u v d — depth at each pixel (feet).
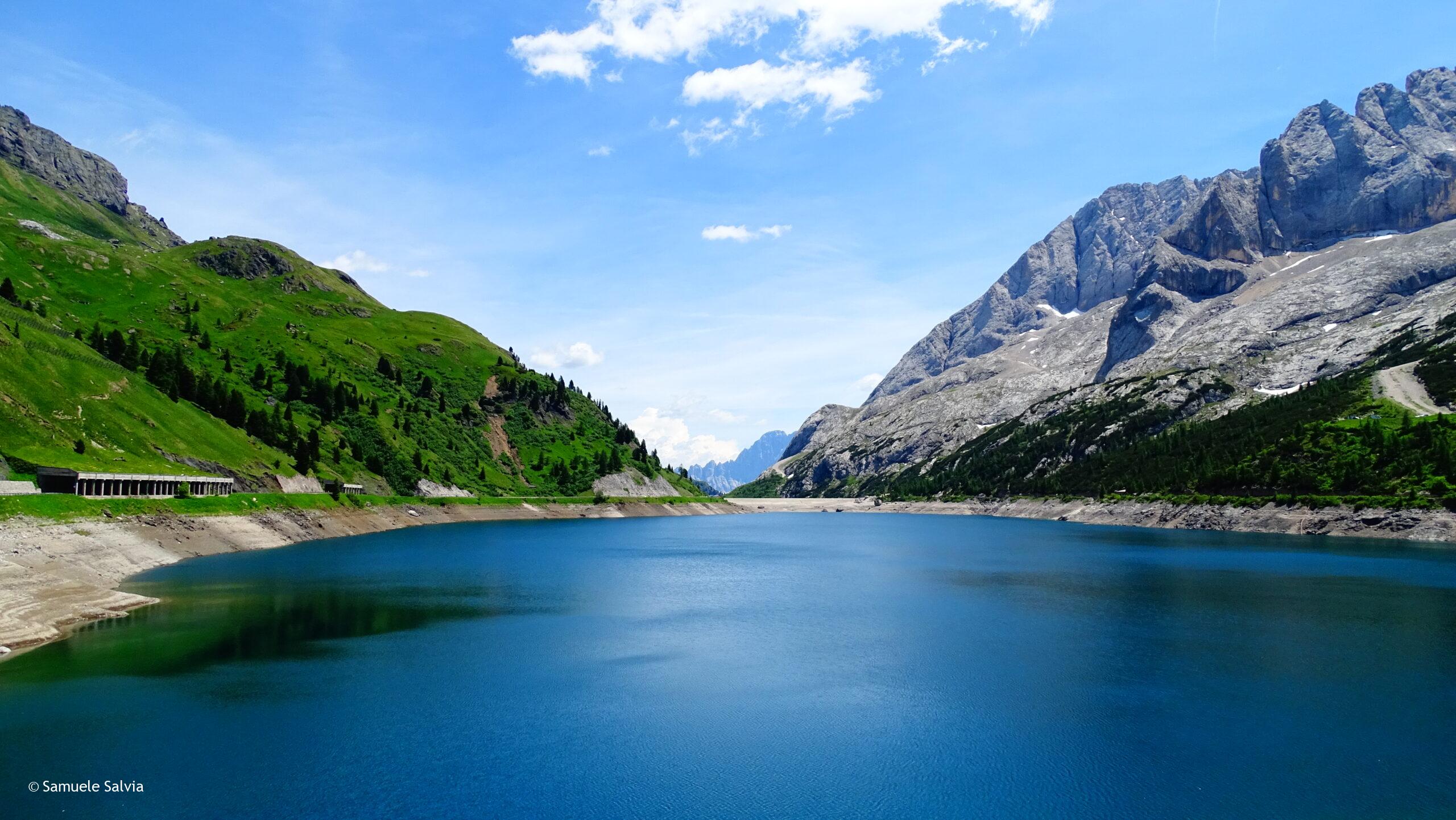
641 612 292.61
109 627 240.73
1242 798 137.39
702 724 171.94
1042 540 638.12
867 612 294.25
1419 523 527.40
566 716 175.52
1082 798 137.80
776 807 133.80
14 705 171.42
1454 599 311.68
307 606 283.79
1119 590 344.28
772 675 208.64
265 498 527.40
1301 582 358.64
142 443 477.77
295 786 137.59
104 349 609.83
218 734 159.22
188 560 391.86
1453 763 150.92
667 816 129.80
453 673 205.98
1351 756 154.30
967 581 379.14
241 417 637.71
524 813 130.41
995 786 142.00
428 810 130.52
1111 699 188.55
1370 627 262.88
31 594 255.29
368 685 193.36
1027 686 199.52
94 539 342.23
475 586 346.74
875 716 177.37
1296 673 208.74
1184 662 220.23
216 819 125.08
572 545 570.46
